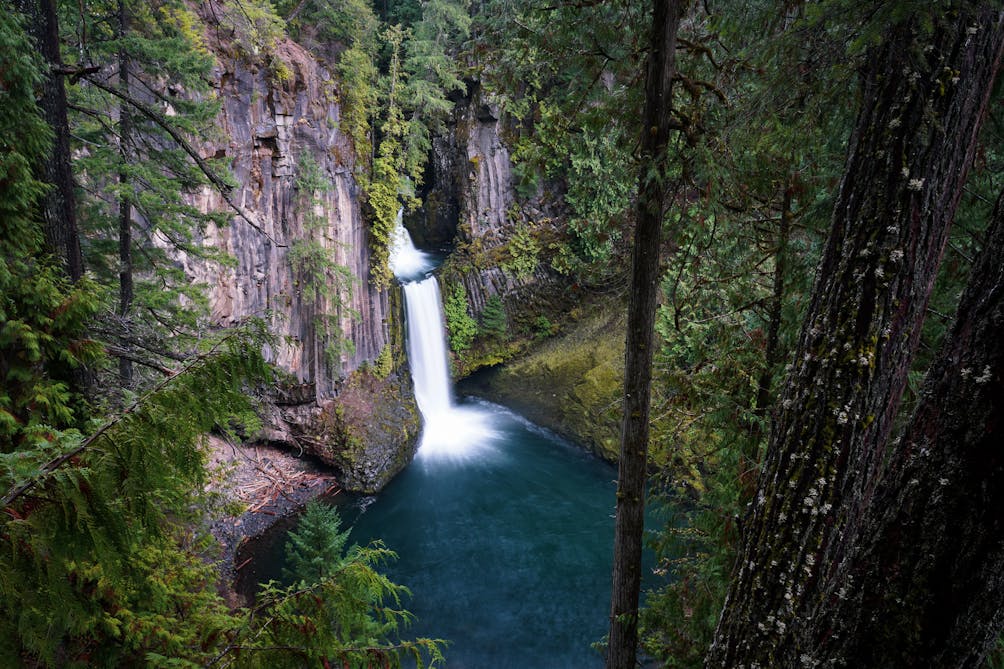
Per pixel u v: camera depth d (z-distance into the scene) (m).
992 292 1.84
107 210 10.74
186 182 9.23
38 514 1.95
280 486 15.66
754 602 3.10
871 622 1.90
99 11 9.11
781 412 3.26
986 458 1.73
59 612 1.95
